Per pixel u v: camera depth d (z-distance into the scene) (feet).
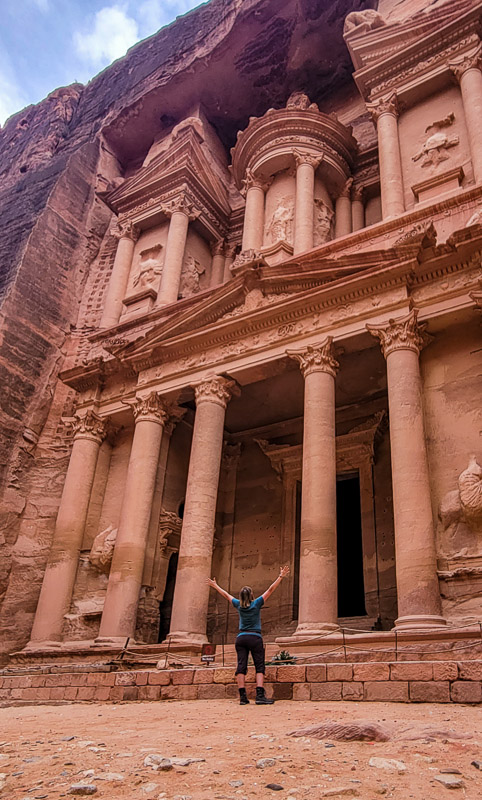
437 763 13.91
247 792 12.11
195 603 47.01
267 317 54.03
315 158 74.33
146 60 124.47
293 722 20.29
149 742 17.72
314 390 48.32
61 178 100.73
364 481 60.29
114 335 76.95
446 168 60.54
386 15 83.10
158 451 58.49
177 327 59.67
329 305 51.49
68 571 58.65
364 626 52.70
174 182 85.81
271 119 77.15
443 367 46.60
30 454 76.84
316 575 41.37
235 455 70.59
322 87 98.99
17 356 79.82
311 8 91.30
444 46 65.77
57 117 132.87
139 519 54.75
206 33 105.40
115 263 85.46
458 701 23.29
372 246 58.34
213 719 22.06
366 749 15.49
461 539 40.11
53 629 56.13
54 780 13.34
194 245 85.87
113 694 32.63
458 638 33.83
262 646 26.73
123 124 112.88
